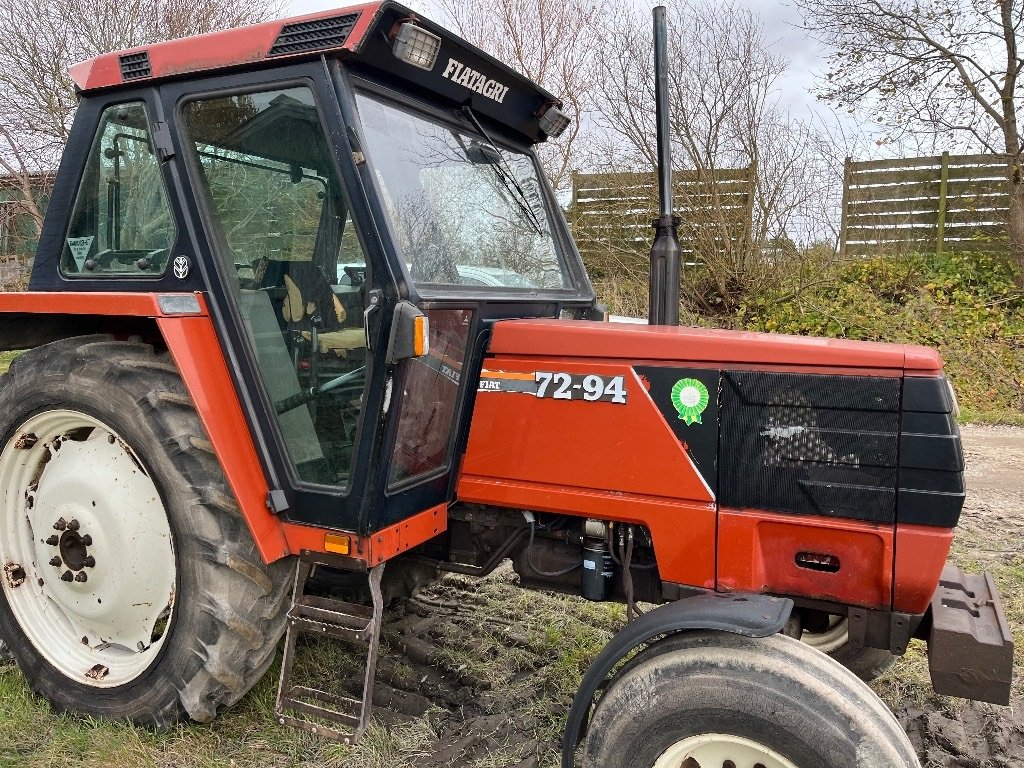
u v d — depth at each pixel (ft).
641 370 7.41
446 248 8.03
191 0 39.22
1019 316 29.32
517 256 9.23
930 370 6.52
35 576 9.33
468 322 7.92
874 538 6.67
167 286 8.25
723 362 7.15
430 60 7.35
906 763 5.69
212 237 7.95
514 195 9.37
